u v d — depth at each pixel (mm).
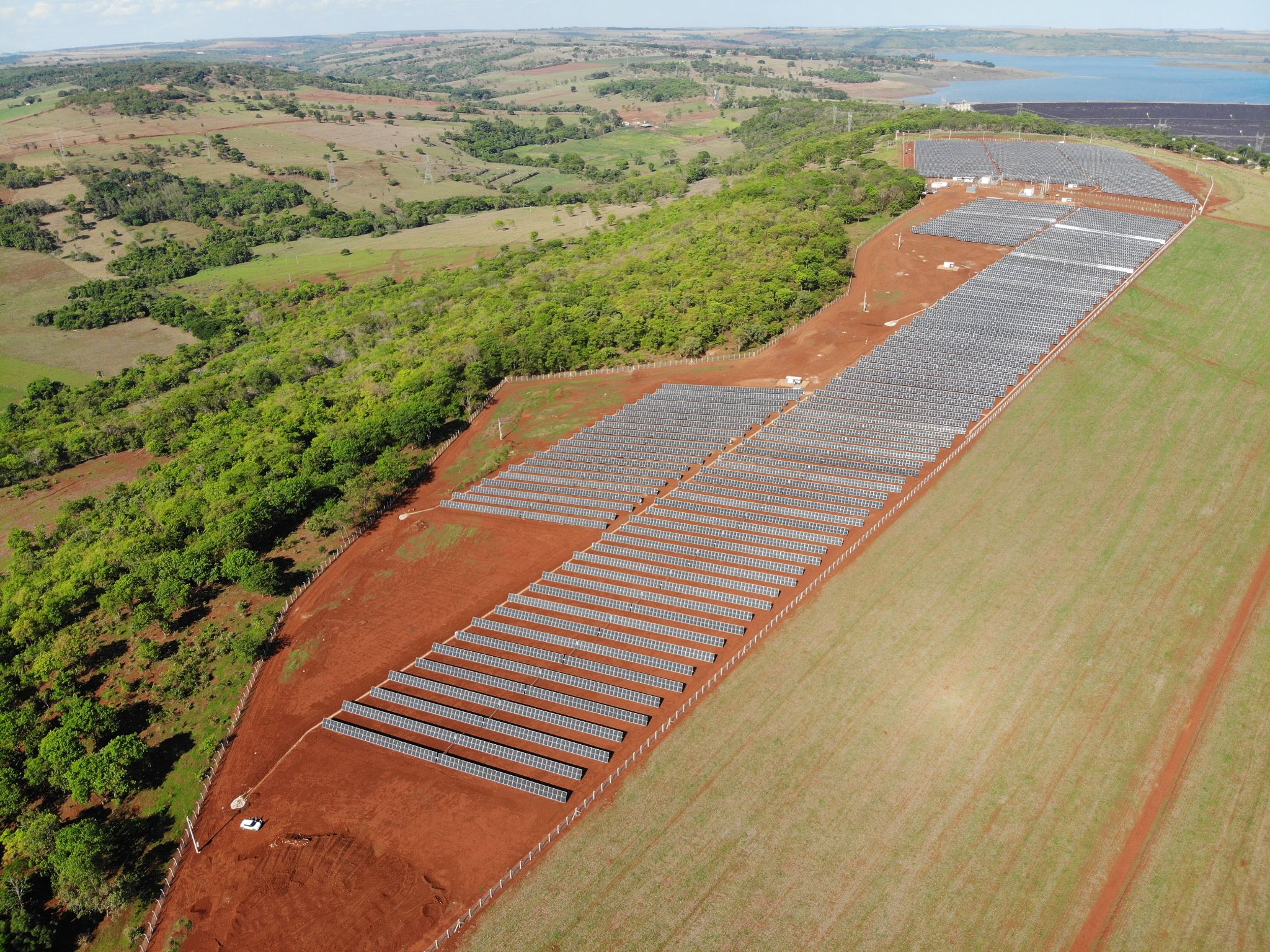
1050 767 72438
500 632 94562
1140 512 103312
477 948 62906
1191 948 58938
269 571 102750
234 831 74812
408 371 161375
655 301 175875
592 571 102938
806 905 63625
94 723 84000
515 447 137125
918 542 101062
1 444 165500
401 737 82875
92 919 69188
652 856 68250
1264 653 81688
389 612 100562
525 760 77875
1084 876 63969
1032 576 93938
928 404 131750
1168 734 74375
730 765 75250
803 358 153500
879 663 84250
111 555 112188
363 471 126188
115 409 194875
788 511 110000
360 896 67625
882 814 69812
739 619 92312
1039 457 115938
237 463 138000
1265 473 109500
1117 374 136625
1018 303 164375
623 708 82438
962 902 62938
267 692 90562
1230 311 157750
